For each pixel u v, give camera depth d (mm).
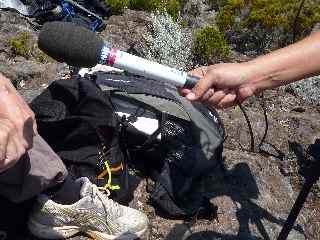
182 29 1477
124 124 775
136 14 1491
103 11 1544
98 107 738
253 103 1115
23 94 962
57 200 685
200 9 1651
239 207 784
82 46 536
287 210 805
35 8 1464
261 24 1475
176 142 787
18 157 464
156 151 789
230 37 1501
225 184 821
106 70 881
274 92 1183
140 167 818
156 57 1330
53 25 558
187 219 764
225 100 540
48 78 1063
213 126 825
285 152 938
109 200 698
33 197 679
